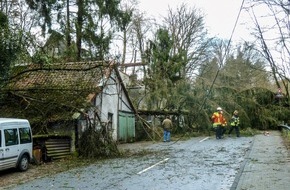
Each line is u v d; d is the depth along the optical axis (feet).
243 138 87.10
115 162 53.98
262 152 56.90
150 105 104.73
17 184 39.42
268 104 114.42
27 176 44.73
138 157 58.75
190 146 73.15
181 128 104.06
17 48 57.11
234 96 110.22
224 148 66.44
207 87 105.29
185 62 112.98
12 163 46.19
